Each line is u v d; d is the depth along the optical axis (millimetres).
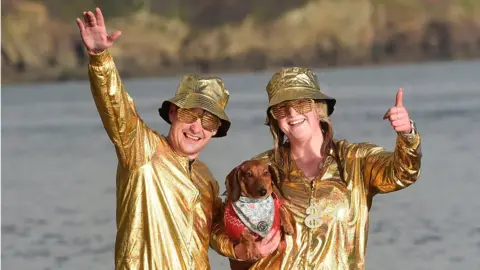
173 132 10641
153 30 123812
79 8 118812
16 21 112375
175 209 10359
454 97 59250
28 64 110625
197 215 10484
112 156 36938
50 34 113375
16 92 89875
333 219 10844
